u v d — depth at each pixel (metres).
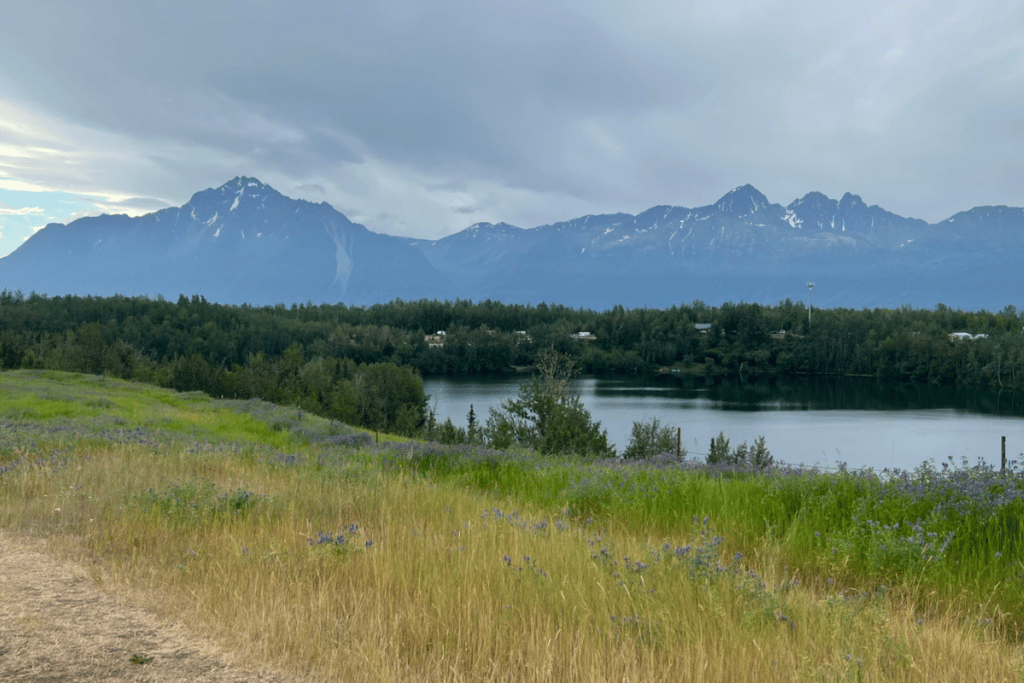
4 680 3.89
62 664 4.15
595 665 4.16
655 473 12.63
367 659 4.18
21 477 10.08
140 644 4.51
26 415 30.67
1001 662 4.48
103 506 8.55
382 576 5.86
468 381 165.38
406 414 85.62
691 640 4.63
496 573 5.97
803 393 143.75
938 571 6.36
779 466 14.19
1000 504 7.80
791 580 6.28
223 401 46.09
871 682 4.08
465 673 4.21
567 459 17.48
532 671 4.12
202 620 4.90
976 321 197.62
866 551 7.05
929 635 4.80
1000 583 6.09
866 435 88.50
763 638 4.67
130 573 6.04
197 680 3.98
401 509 9.41
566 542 7.16
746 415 106.81
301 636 4.55
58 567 6.21
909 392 146.25
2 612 5.00
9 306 188.75
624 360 194.75
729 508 9.32
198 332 181.25
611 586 5.70
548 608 5.25
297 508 9.12
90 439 16.23
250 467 12.98
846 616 5.00
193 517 8.18
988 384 155.12
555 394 36.50
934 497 8.47
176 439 18.41
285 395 90.62
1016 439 85.38
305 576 6.01
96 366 101.88
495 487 12.71
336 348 181.88
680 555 6.43
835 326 192.62
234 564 6.28
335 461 14.51
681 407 117.06
